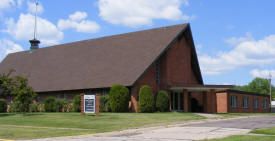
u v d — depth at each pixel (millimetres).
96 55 40719
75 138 16078
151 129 19562
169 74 36688
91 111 26891
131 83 32250
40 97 41094
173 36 36469
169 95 36188
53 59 45625
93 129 20219
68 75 39781
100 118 25031
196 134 16156
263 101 54219
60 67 42625
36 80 42406
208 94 39438
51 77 41375
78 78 37969
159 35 37969
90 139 15375
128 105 32750
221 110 42781
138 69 33594
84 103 27375
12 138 16359
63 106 35938
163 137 15484
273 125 19922
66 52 45562
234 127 18953
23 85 30922
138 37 39750
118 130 19125
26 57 50250
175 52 38312
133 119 24469
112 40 42094
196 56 41344
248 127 18891
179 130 18172
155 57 34156
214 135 15594
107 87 33656
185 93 35812
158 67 36812
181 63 39094
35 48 51719
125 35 41625
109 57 38750
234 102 44344
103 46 41844
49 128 21078
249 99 49000
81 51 43656
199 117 27484
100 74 36406
